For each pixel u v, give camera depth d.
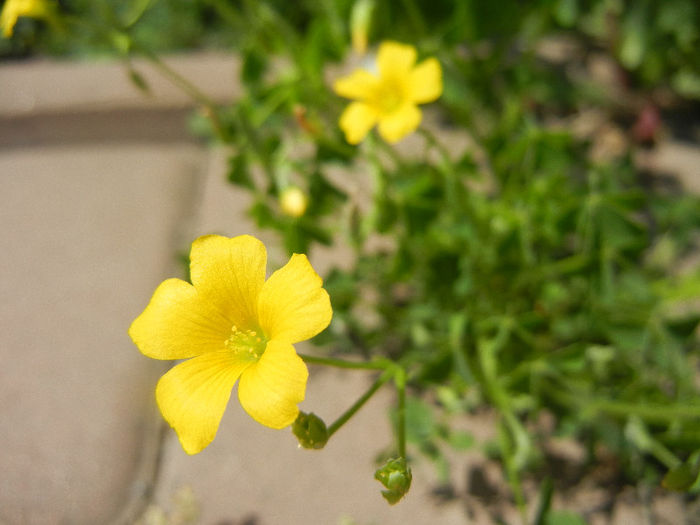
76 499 0.09
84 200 0.13
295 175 0.11
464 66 0.11
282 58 0.13
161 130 0.14
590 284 0.09
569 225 0.09
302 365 0.06
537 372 0.09
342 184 0.12
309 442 0.06
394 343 0.10
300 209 0.09
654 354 0.09
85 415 0.10
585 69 0.13
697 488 0.07
